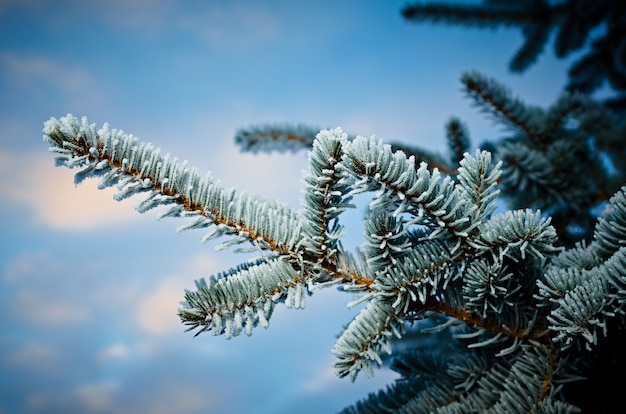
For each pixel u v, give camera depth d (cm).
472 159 55
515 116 109
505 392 56
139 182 51
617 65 167
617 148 105
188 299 52
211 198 53
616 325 56
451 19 169
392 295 55
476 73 106
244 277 54
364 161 51
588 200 102
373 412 66
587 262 59
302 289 54
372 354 53
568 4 170
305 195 53
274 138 125
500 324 58
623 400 60
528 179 100
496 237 54
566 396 61
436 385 65
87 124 50
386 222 54
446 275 55
